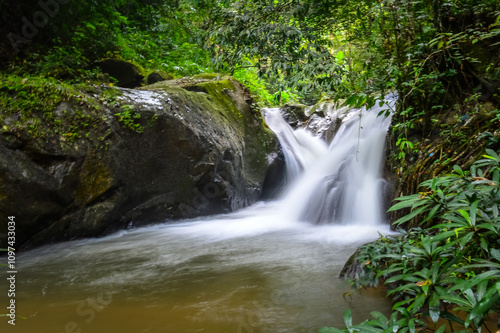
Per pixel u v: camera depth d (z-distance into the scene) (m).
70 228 4.77
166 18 10.59
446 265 1.50
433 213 1.53
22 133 4.41
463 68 4.18
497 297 1.18
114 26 8.32
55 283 3.16
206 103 6.70
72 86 5.15
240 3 3.93
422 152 4.09
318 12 4.12
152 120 5.37
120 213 5.27
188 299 2.65
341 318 2.22
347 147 6.89
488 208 1.53
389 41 4.40
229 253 3.97
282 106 9.79
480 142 3.27
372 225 4.96
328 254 3.72
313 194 5.92
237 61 4.02
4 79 4.75
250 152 7.48
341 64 4.31
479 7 3.97
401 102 4.52
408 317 1.42
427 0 4.15
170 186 5.70
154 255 4.04
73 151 4.70
